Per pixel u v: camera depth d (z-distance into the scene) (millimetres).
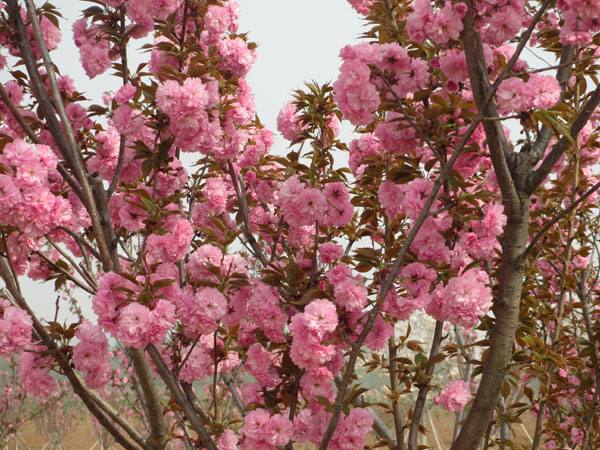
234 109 3416
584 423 3770
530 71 1933
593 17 2295
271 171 3680
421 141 2438
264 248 4680
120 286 2264
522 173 2252
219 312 2434
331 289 2383
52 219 2334
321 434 2436
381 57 2213
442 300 2525
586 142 3469
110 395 9078
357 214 3545
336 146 3178
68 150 2529
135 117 2650
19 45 2547
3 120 3082
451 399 2871
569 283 3467
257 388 2729
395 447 2863
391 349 3082
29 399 12438
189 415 2531
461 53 2436
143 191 2566
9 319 2273
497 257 2908
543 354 2863
